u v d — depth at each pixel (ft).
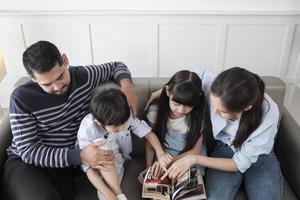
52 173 4.14
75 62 6.95
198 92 4.02
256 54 6.77
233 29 6.46
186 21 6.37
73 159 3.91
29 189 3.63
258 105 3.79
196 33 6.53
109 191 3.87
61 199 3.94
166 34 6.55
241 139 4.00
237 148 4.15
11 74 7.06
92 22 6.41
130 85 4.42
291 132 4.51
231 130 4.23
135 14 6.27
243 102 3.48
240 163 4.00
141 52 6.81
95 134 4.11
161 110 4.38
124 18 6.36
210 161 4.08
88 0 6.26
